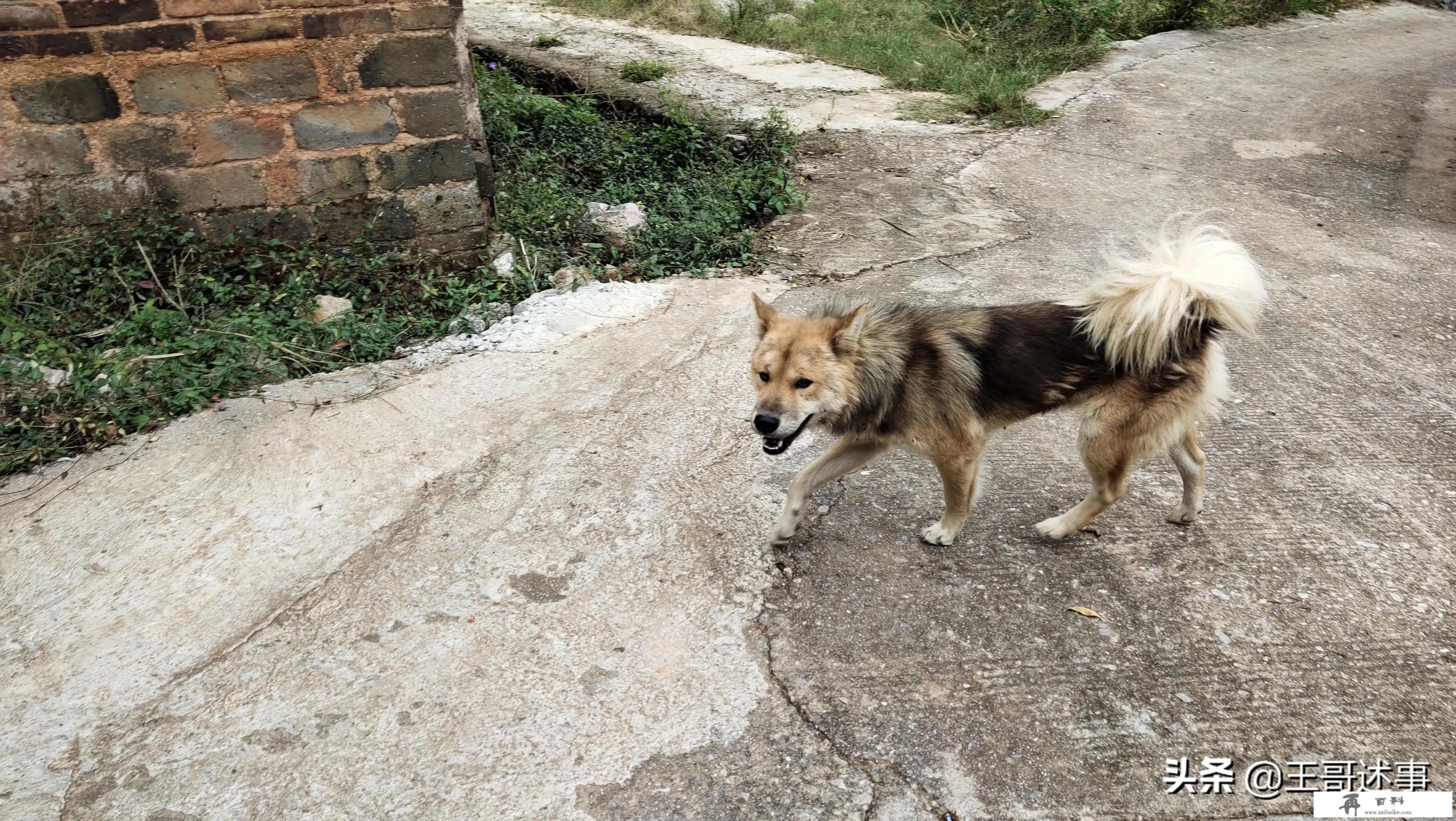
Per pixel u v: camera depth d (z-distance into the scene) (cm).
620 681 300
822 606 332
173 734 284
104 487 387
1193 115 914
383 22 499
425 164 540
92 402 425
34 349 447
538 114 801
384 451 411
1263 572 348
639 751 277
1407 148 836
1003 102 911
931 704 292
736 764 273
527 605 331
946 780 268
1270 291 572
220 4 471
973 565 353
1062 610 331
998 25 1162
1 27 448
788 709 290
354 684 300
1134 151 819
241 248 528
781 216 687
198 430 420
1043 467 411
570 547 359
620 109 905
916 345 338
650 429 430
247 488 387
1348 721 288
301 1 482
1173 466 413
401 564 350
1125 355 327
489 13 1277
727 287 567
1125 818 258
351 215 539
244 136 502
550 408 444
